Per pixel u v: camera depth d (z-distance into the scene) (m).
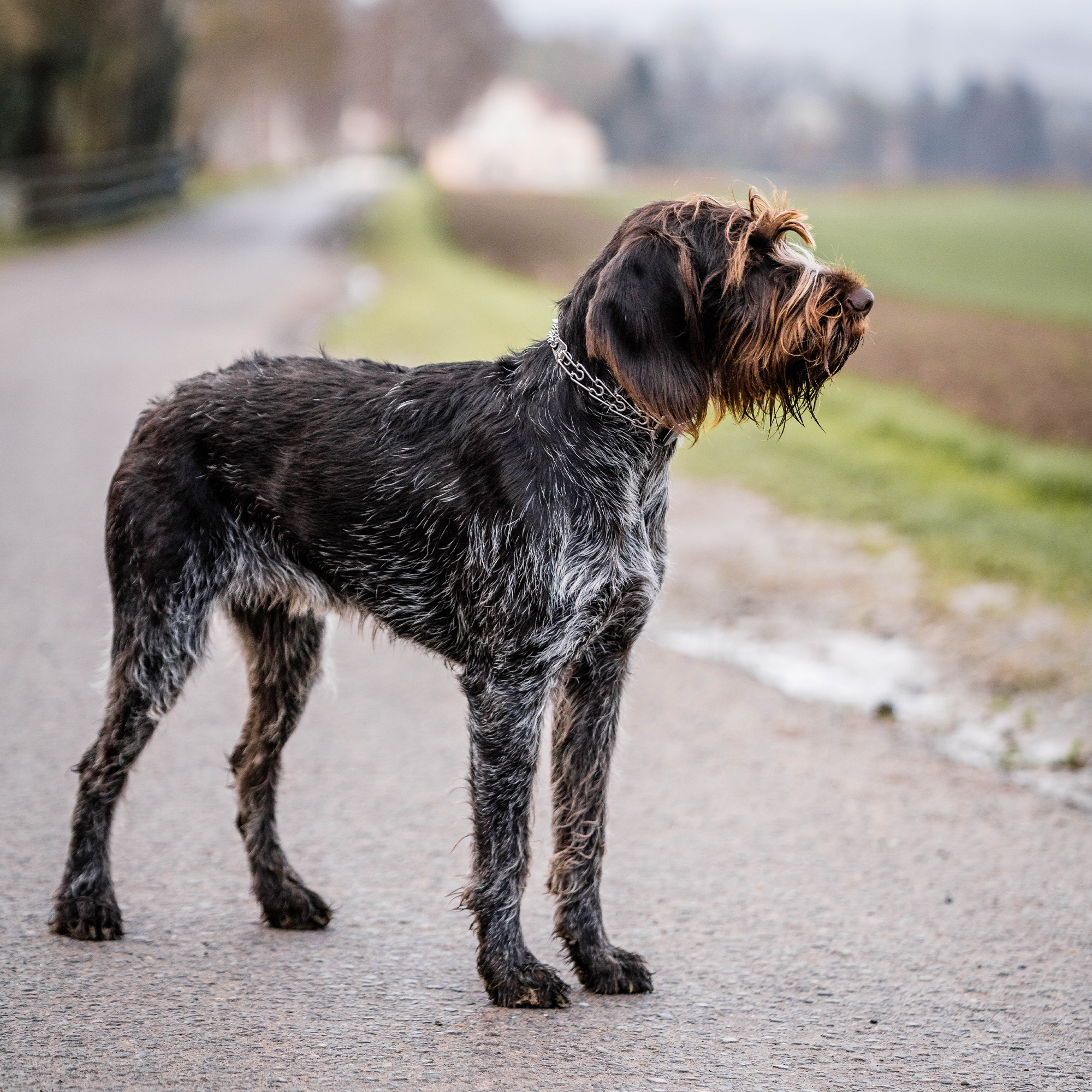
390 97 141.62
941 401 23.14
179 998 4.79
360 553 5.21
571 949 5.09
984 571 10.76
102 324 23.00
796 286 4.76
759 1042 4.64
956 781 7.07
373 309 24.64
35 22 42.56
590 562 4.88
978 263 58.84
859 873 5.99
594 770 5.14
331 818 6.40
